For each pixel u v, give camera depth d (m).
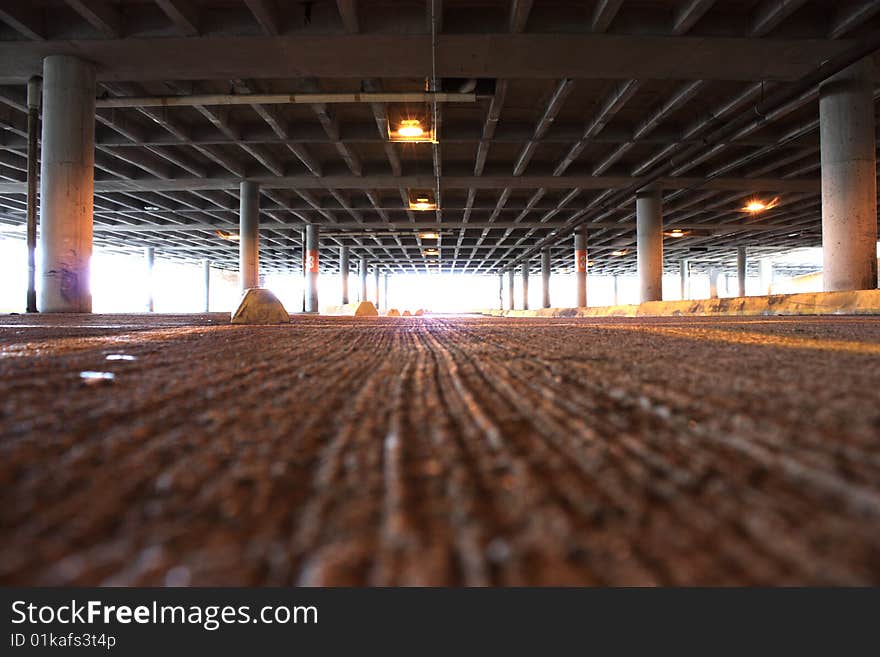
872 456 0.60
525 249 33.06
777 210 21.11
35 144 8.84
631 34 7.95
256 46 8.18
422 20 7.91
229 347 2.10
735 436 0.70
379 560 0.42
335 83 10.45
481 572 0.40
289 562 0.42
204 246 29.56
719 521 0.46
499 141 12.42
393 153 13.68
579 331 3.11
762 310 8.98
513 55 8.48
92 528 0.47
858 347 1.81
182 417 0.87
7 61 8.44
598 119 11.21
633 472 0.58
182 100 9.52
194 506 0.52
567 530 0.45
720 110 10.89
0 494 0.54
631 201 18.50
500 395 1.04
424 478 0.58
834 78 8.34
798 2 7.13
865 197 8.16
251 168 15.70
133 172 15.54
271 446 0.70
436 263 39.91
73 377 1.26
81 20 7.89
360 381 1.24
